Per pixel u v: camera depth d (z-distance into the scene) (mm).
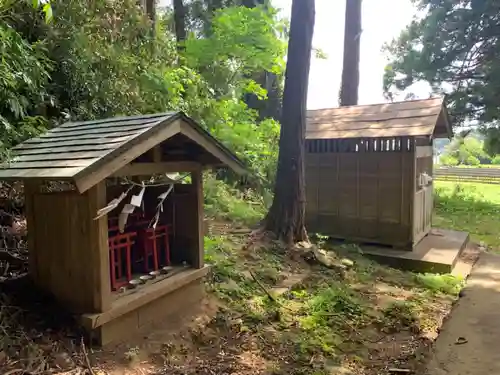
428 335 4410
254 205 10039
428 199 8531
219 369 3365
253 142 10344
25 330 3297
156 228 4242
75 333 3398
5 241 4734
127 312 3543
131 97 6246
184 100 8297
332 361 3725
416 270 6680
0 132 4219
